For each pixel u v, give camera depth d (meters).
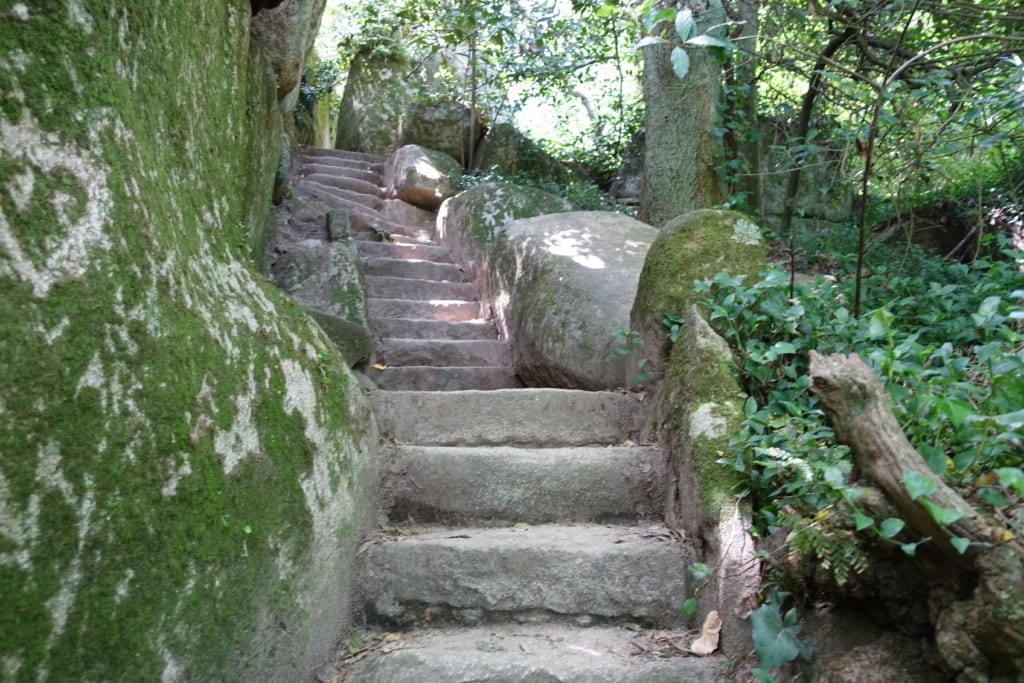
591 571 2.37
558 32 7.55
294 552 2.01
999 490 1.68
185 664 1.57
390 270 6.07
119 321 1.55
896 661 1.76
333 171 8.84
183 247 1.95
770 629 1.90
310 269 4.99
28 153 1.40
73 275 1.44
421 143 9.18
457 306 5.60
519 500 2.78
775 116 7.63
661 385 3.05
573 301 3.94
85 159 1.54
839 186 6.77
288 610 1.94
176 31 2.12
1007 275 3.40
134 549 1.47
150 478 1.55
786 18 5.34
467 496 2.77
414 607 2.37
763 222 6.40
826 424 2.48
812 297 2.90
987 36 2.97
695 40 2.34
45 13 1.49
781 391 2.68
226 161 2.54
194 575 1.62
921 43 5.10
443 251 6.62
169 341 1.71
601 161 9.88
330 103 12.76
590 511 2.78
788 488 2.16
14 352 1.29
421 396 3.21
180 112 2.14
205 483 1.71
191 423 1.72
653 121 6.20
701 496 2.31
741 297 2.83
